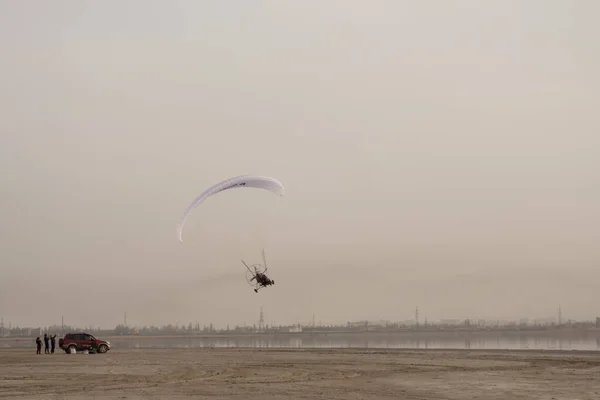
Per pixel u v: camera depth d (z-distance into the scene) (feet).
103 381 121.29
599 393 96.63
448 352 230.68
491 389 102.94
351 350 265.13
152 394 98.27
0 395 97.76
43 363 180.04
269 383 115.55
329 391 101.24
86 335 247.50
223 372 142.51
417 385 110.11
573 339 589.73
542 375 128.57
